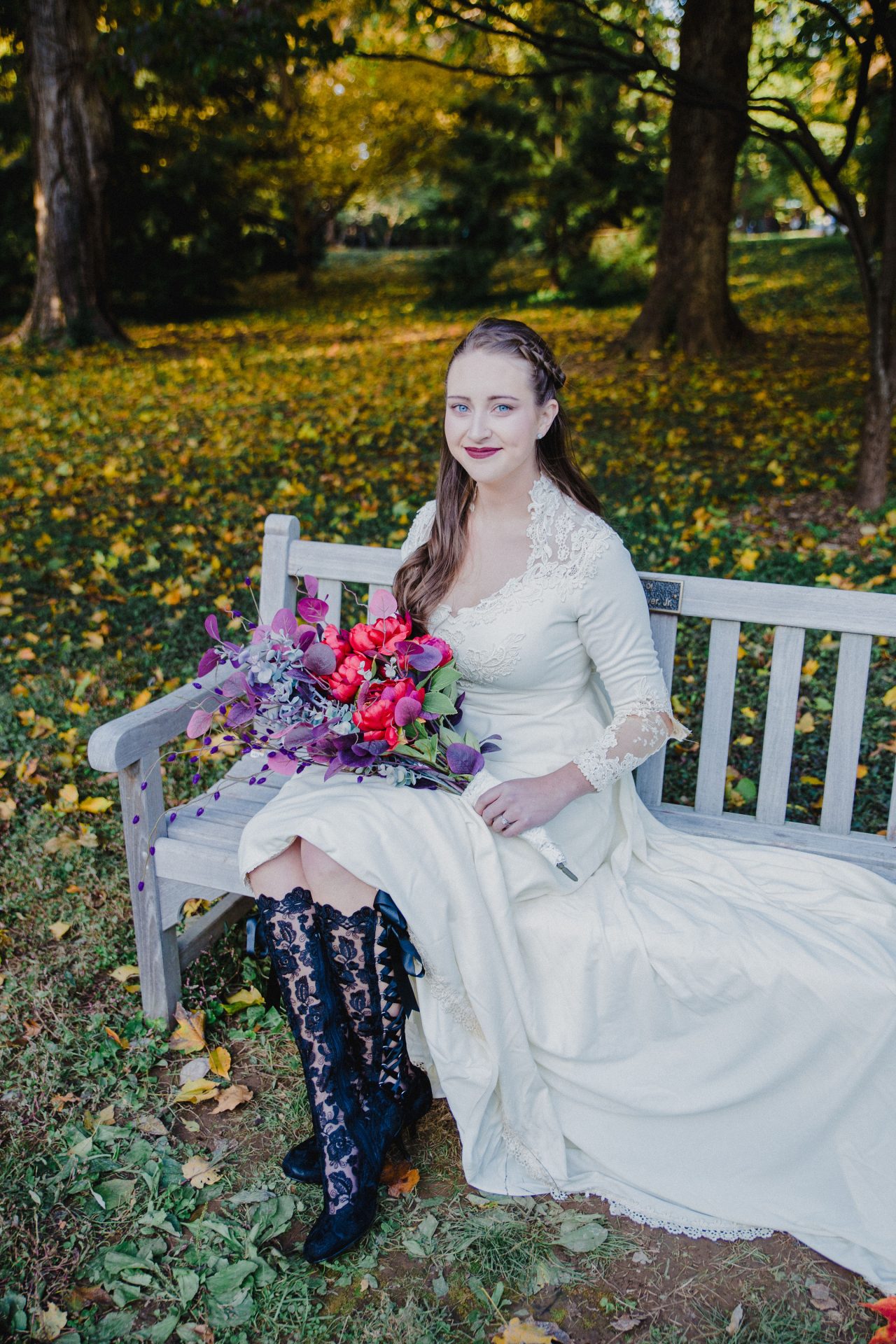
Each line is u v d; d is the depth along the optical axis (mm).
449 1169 2146
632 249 16141
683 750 3668
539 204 16641
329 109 17594
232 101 16906
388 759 2074
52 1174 2121
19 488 7070
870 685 3934
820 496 6219
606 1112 2086
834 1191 1981
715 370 9977
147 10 6035
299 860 2004
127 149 16406
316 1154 2078
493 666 2115
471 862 1986
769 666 4133
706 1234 1985
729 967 1933
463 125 17125
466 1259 1935
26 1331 1808
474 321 15180
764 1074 1968
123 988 2672
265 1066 2416
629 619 2092
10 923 2924
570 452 2211
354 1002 2002
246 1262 1901
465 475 2172
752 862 2246
